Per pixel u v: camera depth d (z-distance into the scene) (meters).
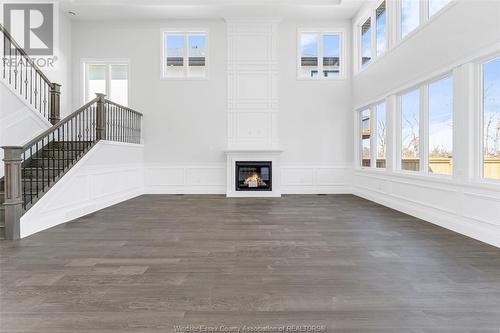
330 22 8.75
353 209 6.20
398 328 1.97
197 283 2.64
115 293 2.45
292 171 8.76
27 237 4.10
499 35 3.61
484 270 2.90
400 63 5.96
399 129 6.26
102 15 8.41
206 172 8.74
